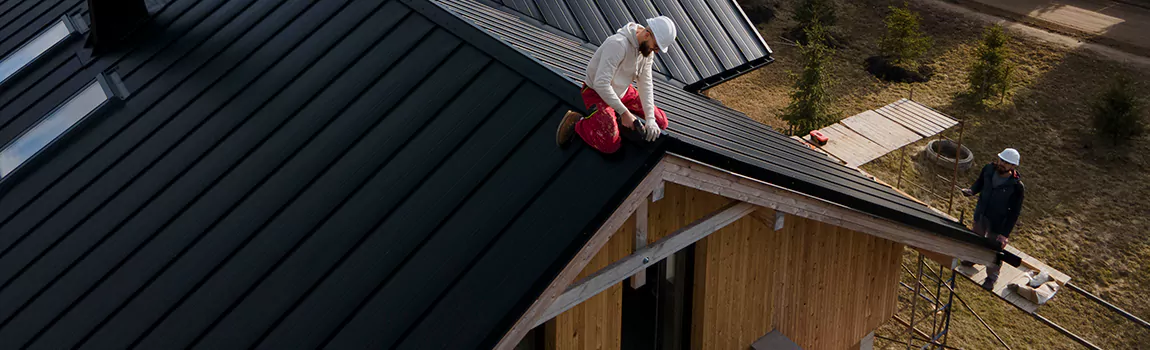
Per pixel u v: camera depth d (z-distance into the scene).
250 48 9.28
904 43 25.94
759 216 8.34
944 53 27.31
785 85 25.53
